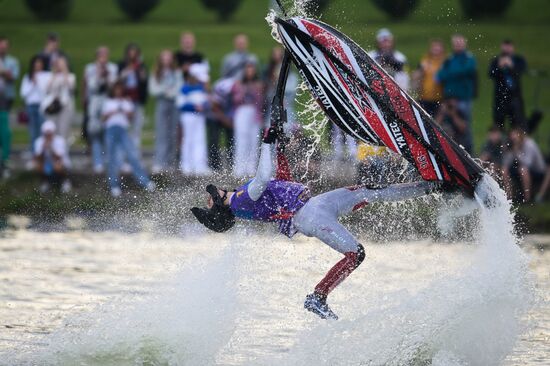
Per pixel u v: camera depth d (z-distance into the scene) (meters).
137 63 69.44
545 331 37.22
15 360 33.16
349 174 59.78
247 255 39.47
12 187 66.44
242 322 38.34
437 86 63.91
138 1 141.75
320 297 34.00
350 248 34.16
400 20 120.62
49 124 66.88
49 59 70.56
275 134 34.50
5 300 41.47
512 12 129.25
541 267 48.97
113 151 65.06
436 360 32.94
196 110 66.56
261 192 34.50
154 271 47.44
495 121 64.00
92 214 61.22
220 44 126.12
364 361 32.94
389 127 35.09
